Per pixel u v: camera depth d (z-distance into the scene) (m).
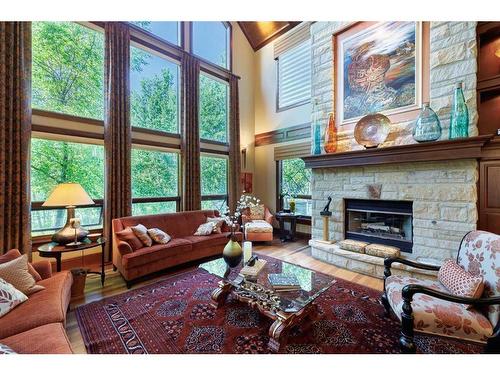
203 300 2.53
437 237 2.91
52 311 1.60
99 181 3.94
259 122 6.47
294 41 5.62
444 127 2.90
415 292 1.57
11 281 1.79
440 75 2.95
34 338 1.34
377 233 3.63
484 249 1.75
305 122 5.43
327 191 4.05
